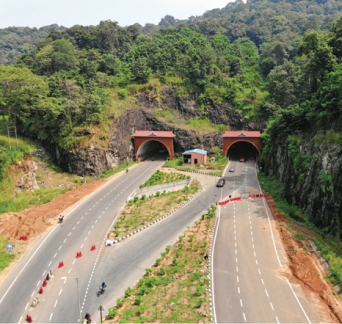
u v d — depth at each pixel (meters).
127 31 152.50
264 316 34.91
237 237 53.62
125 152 103.50
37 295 41.75
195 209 67.94
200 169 97.25
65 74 104.69
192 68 120.94
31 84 85.31
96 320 36.59
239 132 105.38
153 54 130.12
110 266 47.97
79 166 89.75
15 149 79.75
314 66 81.94
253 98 116.88
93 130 92.19
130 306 38.03
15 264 49.25
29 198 75.00
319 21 186.88
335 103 58.88
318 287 39.91
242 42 164.62
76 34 145.25
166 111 117.25
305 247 48.81
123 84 116.75
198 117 116.19
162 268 44.81
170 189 80.69
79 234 58.31
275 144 87.06
